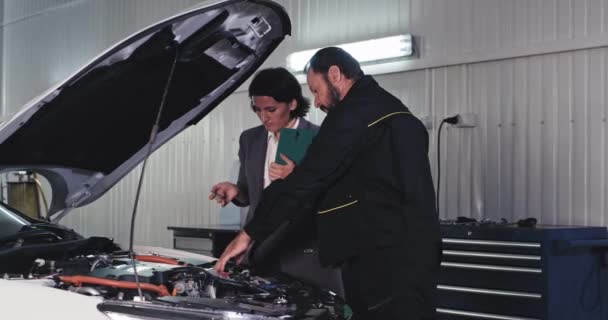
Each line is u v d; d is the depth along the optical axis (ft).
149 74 8.61
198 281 7.98
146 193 25.02
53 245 9.19
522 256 13.16
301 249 9.53
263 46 9.24
